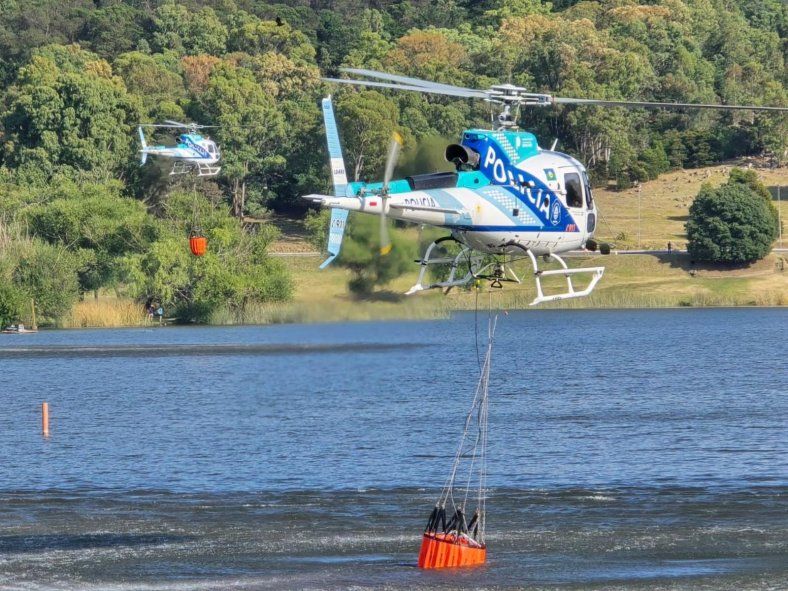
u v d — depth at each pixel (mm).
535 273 135125
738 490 171375
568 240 137500
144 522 156500
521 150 135750
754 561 137000
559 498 168000
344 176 133000
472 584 130625
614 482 178500
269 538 148250
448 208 132625
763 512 157750
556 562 137375
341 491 175125
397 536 148750
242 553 142125
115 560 139750
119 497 171625
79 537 149500
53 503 168000
